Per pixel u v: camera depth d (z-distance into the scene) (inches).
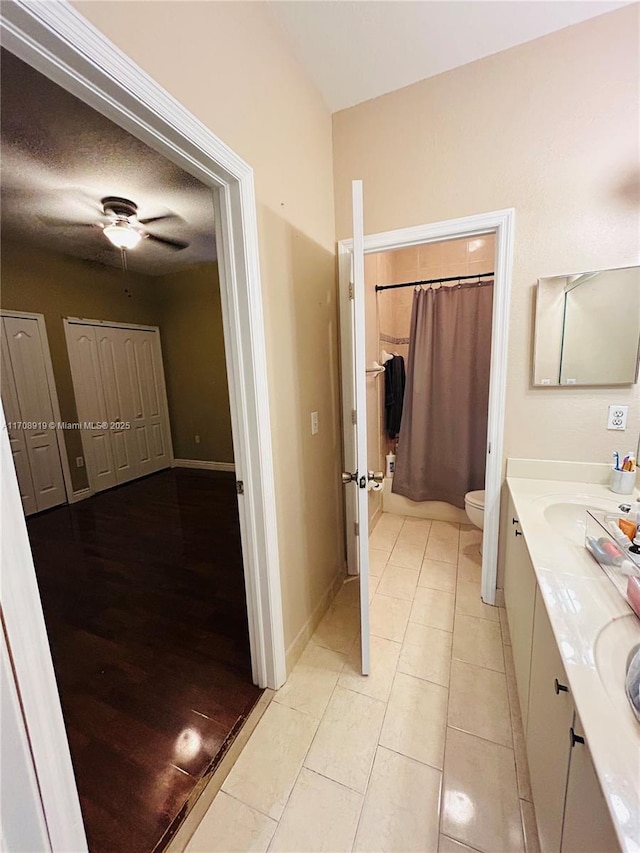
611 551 42.5
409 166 72.0
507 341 70.0
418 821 42.1
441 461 120.2
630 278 61.1
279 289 58.2
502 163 65.8
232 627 75.6
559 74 60.3
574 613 34.3
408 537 111.1
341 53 61.7
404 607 79.4
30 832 24.9
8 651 23.6
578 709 24.9
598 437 67.3
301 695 59.1
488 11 55.4
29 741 24.9
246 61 48.6
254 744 51.5
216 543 114.0
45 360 153.8
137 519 137.9
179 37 37.7
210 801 44.9
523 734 49.5
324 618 77.2
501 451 73.4
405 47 61.2
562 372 67.0
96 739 52.8
